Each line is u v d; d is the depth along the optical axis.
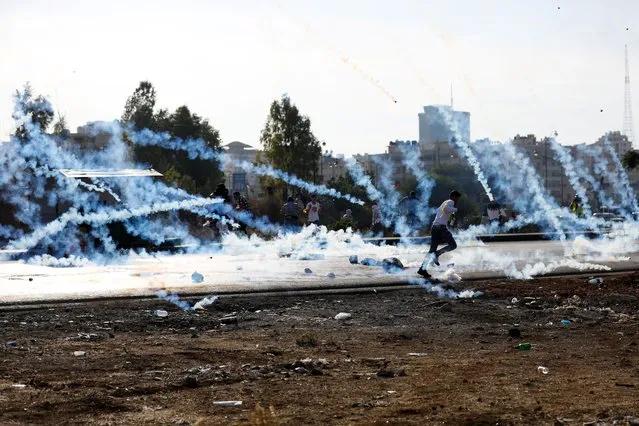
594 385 9.98
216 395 9.63
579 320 15.90
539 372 10.93
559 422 8.09
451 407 8.86
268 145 88.19
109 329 14.96
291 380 10.47
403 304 17.89
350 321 15.92
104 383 10.26
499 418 8.34
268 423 8.09
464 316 16.39
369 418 8.44
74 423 8.39
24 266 27.98
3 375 10.84
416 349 13.02
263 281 21.77
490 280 22.02
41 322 15.60
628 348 12.89
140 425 8.31
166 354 12.45
